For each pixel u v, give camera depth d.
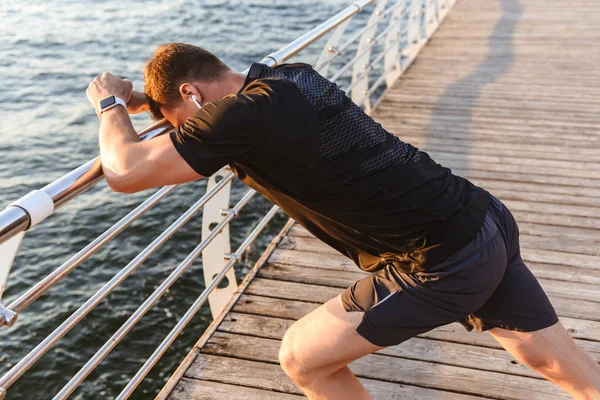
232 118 1.35
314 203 1.49
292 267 3.21
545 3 10.84
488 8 10.62
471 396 2.31
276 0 20.92
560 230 3.58
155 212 7.88
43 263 7.16
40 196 1.53
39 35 17.84
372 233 1.53
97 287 6.59
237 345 2.61
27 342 5.84
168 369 5.13
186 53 1.57
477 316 1.78
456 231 1.50
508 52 7.89
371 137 1.48
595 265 3.21
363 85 5.64
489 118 5.62
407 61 7.46
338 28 4.20
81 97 12.88
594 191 4.10
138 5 21.17
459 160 4.71
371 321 1.56
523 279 1.71
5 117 11.72
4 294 6.68
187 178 1.42
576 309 2.83
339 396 1.71
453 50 8.09
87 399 4.90
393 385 2.38
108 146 1.53
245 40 16.48
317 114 1.41
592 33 8.65
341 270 3.18
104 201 8.25
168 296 6.12
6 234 1.44
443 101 6.14
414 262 1.53
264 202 7.54
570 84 6.52
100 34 17.70
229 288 3.05
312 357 1.64
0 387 1.59
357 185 1.45
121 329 2.09
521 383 2.36
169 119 1.67
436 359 2.50
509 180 4.32
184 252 7.01
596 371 1.73
